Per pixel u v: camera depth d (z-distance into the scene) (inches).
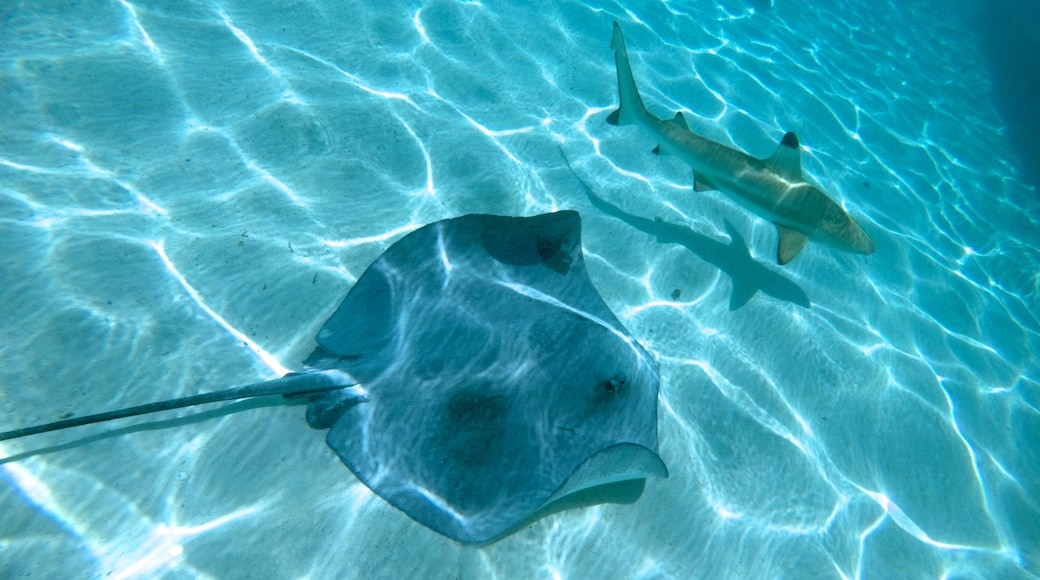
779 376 177.2
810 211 172.4
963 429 183.8
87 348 117.7
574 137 235.1
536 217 151.3
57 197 140.7
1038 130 427.8
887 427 174.9
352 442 111.4
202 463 108.0
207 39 200.2
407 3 259.1
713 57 332.8
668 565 122.3
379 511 109.1
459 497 108.1
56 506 96.7
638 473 115.6
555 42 283.7
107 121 163.0
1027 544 157.3
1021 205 344.5
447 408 116.0
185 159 163.5
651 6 350.0
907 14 584.4
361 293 133.5
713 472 144.3
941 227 295.6
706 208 224.4
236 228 152.3
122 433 108.5
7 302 119.3
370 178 182.4
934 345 215.9
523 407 118.2
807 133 310.7
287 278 145.6
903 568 140.0
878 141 340.8
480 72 246.1
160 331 125.3
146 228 143.6
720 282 198.7
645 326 175.9
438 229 144.3
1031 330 249.9
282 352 131.1
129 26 189.5
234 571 96.3
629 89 183.6
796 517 141.3
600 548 119.9
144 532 97.1
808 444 160.7
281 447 113.9
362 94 208.1
